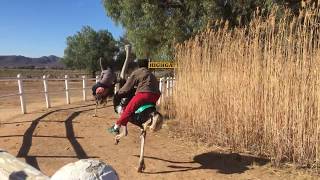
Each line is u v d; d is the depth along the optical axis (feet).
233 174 27.30
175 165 29.19
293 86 28.78
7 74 224.94
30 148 32.58
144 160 30.30
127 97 29.04
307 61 28.71
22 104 53.01
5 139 35.63
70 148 33.01
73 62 242.37
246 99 31.94
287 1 58.13
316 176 26.73
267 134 30.40
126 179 26.11
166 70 67.56
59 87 126.21
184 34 74.64
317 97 27.76
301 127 28.14
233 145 32.58
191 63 39.19
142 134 27.50
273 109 29.99
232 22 69.10
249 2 66.13
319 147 27.66
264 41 32.35
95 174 8.36
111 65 48.67
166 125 42.63
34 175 10.89
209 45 36.99
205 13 72.13
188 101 38.88
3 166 12.39
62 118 47.67
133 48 83.35
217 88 34.55
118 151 32.65
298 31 29.63
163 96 54.95
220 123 33.88
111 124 44.55
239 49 33.42
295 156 28.60
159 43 80.43
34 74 225.35
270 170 27.89
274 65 30.45
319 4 29.40
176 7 78.38
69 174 8.33
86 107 60.23
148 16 76.89
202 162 29.86
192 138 36.60
